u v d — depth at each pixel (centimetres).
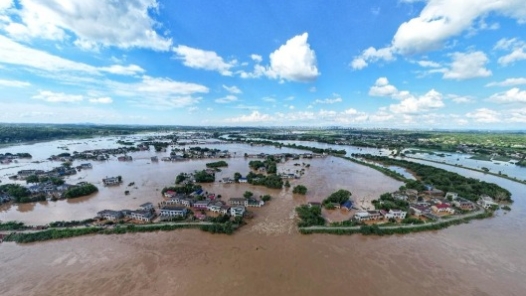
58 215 10294
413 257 7456
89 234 8512
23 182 15362
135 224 9131
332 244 8094
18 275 6506
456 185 14612
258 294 5956
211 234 8606
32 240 8050
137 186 14525
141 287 6131
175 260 7181
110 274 6575
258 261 7175
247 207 11169
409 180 15538
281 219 9906
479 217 10319
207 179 15612
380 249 7850
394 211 10244
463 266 7081
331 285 6278
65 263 7006
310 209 10175
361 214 9888
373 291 6100
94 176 16900
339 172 18888
